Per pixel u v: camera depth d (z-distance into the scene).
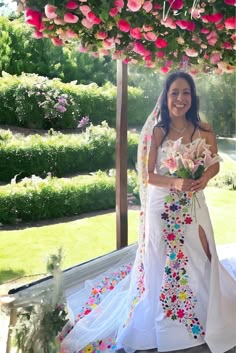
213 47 2.80
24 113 7.37
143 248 2.85
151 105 8.44
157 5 2.19
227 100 8.57
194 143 2.58
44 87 7.54
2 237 5.51
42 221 6.26
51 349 2.27
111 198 6.98
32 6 2.15
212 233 2.79
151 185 2.82
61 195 6.40
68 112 7.79
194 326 2.68
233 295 2.91
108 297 3.13
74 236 5.70
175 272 2.73
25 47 7.93
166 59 2.93
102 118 8.23
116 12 2.14
